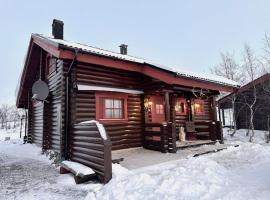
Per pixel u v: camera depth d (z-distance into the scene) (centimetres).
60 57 705
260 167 595
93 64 851
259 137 1563
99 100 845
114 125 876
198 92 1110
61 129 749
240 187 420
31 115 1413
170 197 382
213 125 1074
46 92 930
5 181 558
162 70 819
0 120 4156
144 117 967
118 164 616
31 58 1148
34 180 566
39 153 971
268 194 377
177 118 1162
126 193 416
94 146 561
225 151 862
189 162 595
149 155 781
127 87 943
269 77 1631
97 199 421
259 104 1770
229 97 1819
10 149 1193
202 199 370
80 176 521
